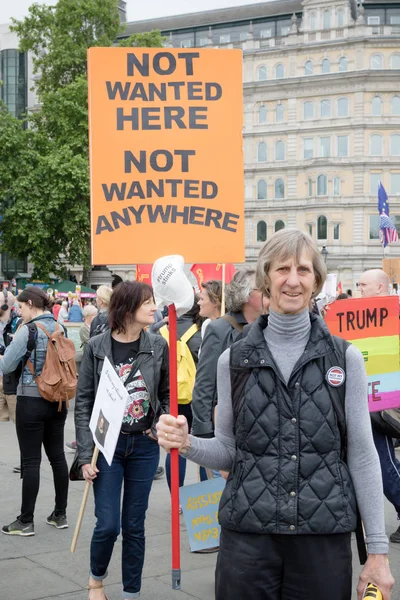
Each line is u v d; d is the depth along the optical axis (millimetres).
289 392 2605
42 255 39875
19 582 4680
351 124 58250
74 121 40500
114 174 3977
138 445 4199
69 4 42531
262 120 61125
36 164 40375
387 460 5398
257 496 2564
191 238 4000
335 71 58719
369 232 58500
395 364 5355
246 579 2582
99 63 3994
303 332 2684
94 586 4199
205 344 4746
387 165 58125
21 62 68500
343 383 2627
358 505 2639
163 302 3482
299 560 2557
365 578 2605
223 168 4039
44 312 5816
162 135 4016
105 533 4078
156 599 4441
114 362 4258
